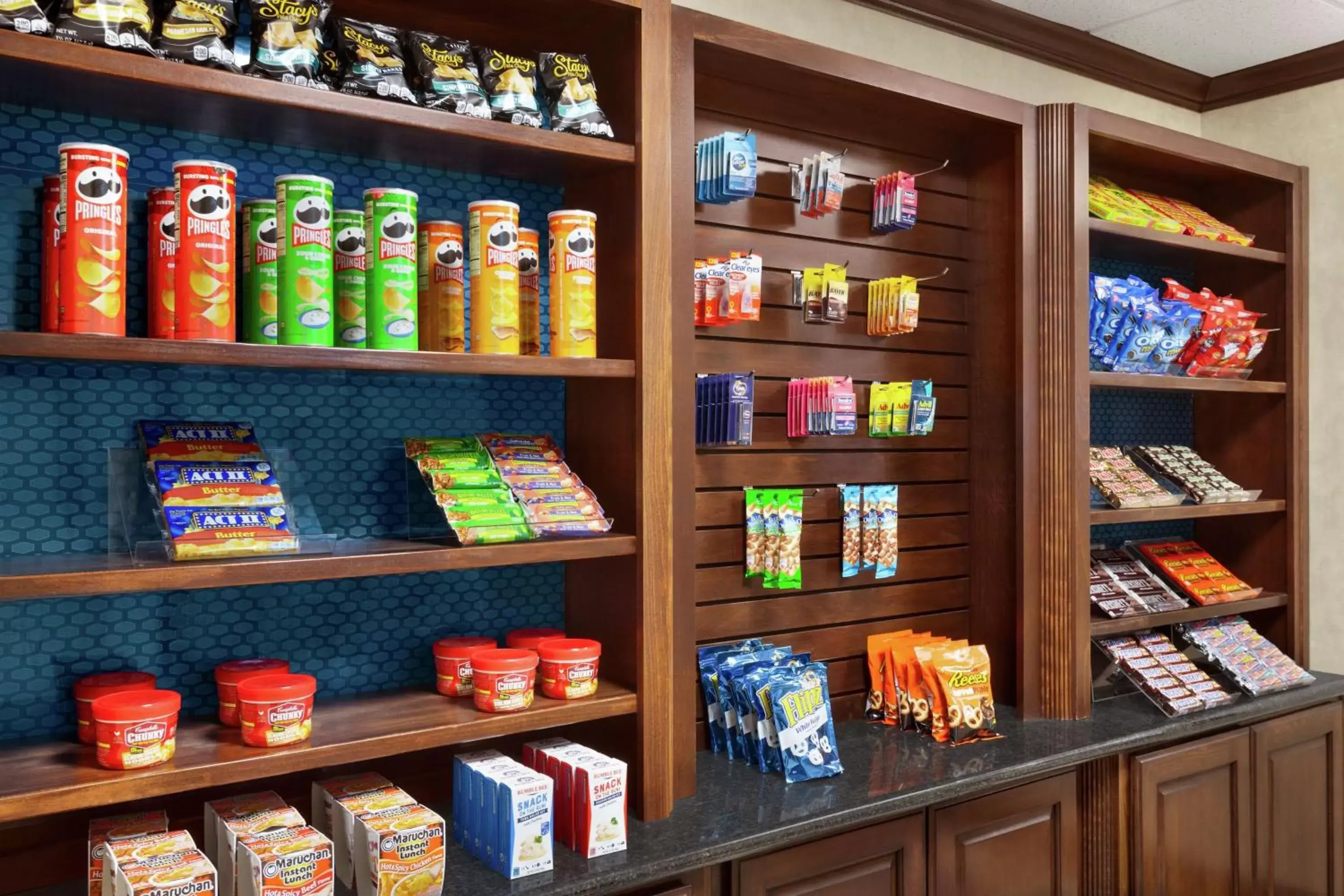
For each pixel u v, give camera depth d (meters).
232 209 1.73
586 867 1.92
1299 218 3.66
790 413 2.80
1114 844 2.91
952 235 3.17
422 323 2.07
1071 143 2.97
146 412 1.97
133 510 1.83
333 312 1.93
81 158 1.59
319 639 2.17
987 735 2.78
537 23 2.23
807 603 2.87
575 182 2.39
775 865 2.21
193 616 2.04
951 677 2.76
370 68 1.87
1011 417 3.05
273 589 2.12
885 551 2.93
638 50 2.16
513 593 2.43
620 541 2.13
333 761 1.79
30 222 1.83
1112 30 3.50
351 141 2.04
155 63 1.63
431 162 2.20
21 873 1.83
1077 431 2.96
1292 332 3.65
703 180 2.59
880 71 2.68
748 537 2.71
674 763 2.29
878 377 3.02
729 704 2.58
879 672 2.92
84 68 1.57
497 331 2.00
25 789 1.55
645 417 2.14
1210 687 3.18
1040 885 2.73
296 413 2.13
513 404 2.42
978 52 3.41
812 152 2.87
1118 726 2.91
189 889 1.53
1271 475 3.72
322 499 2.15
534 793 1.88
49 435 1.88
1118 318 3.13
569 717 2.05
